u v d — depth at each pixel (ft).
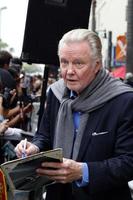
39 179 8.84
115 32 74.84
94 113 9.30
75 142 9.36
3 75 19.02
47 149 10.21
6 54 22.17
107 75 9.46
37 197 9.48
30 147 9.79
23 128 20.39
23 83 25.38
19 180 8.50
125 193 9.52
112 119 9.18
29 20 15.28
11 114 19.06
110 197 9.43
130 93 9.23
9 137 15.67
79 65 9.05
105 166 8.93
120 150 9.12
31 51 15.43
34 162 8.25
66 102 9.57
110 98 9.21
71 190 9.62
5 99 17.52
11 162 7.97
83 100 9.34
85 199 9.39
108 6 81.56
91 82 9.30
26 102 21.52
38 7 15.31
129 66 42.19
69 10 15.96
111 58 64.54
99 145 9.21
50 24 15.60
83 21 16.26
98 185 8.87
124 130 9.13
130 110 9.15
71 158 9.41
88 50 9.01
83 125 9.30
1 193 8.21
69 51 9.00
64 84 9.87
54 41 15.71
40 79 51.19
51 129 10.04
